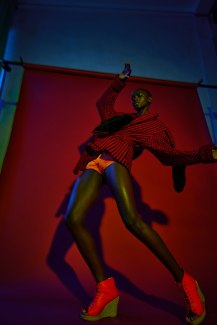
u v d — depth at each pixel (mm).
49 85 1905
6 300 1062
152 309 1016
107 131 1126
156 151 1104
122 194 946
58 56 2344
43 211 1480
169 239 1479
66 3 2666
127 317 917
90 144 1130
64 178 1604
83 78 1999
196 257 1421
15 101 1999
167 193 1647
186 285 882
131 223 898
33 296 1119
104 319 883
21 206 1475
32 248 1363
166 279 1306
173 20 2834
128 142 1078
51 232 1424
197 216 1580
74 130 1772
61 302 1070
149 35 2666
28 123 1729
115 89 1206
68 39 2471
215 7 2869
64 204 1520
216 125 2145
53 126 1758
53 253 1359
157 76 2391
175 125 1918
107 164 1035
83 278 1278
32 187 1540
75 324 833
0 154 1779
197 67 2539
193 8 2893
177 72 2459
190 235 1506
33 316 898
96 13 2711
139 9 2807
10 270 1275
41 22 2525
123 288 1215
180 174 1119
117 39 2564
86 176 1043
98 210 1523
